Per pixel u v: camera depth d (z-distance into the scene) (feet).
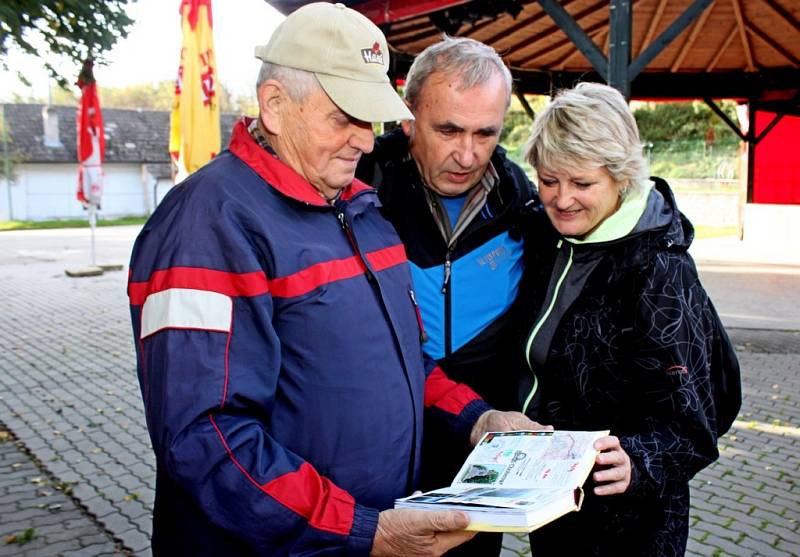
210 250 4.65
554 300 6.05
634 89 37.17
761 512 12.43
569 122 5.55
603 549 5.98
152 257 4.83
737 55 33.58
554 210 5.88
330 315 4.98
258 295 4.66
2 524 12.14
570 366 5.96
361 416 5.13
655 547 5.83
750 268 38.37
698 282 5.75
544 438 5.48
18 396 19.49
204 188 4.82
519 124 77.71
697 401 5.42
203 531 4.82
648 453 5.41
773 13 27.71
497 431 5.99
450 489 5.14
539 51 29.76
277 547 4.55
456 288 6.86
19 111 106.83
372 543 4.67
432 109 6.35
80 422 17.33
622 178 5.59
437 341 6.91
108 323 29.37
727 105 74.90
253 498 4.42
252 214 4.82
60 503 12.96
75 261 50.70
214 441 4.41
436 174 6.59
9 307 33.14
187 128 21.42
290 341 4.92
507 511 4.40
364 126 5.12
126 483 13.78
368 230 5.68
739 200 51.37
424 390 6.00
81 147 40.88
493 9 19.22
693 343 5.47
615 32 14.80
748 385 19.36
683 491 5.95
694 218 62.13
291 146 5.06
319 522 4.59
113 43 12.67
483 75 6.23
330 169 5.13
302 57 4.85
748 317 27.17
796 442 15.52
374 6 19.17
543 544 6.45
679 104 77.66
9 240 68.44
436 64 6.35
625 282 5.62
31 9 11.59
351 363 5.07
